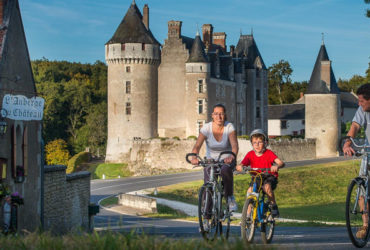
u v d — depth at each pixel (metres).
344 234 13.04
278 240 10.84
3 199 14.66
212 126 9.85
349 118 109.25
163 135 77.94
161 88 78.19
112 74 78.25
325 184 59.28
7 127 16.22
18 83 17.83
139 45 76.69
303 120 106.38
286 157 77.00
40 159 19.20
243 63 88.19
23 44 18.48
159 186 52.22
